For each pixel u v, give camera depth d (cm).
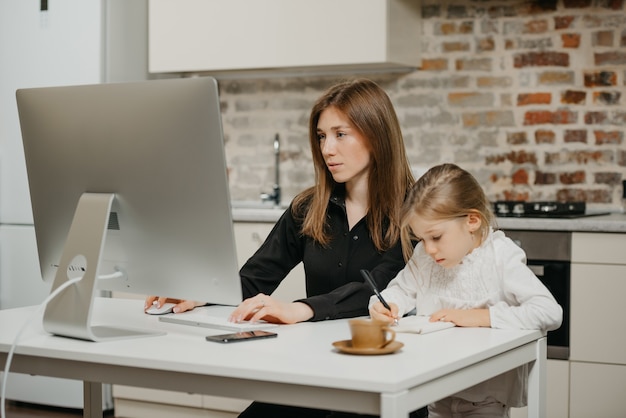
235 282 187
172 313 228
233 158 478
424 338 187
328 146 228
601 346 345
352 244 237
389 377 150
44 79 431
